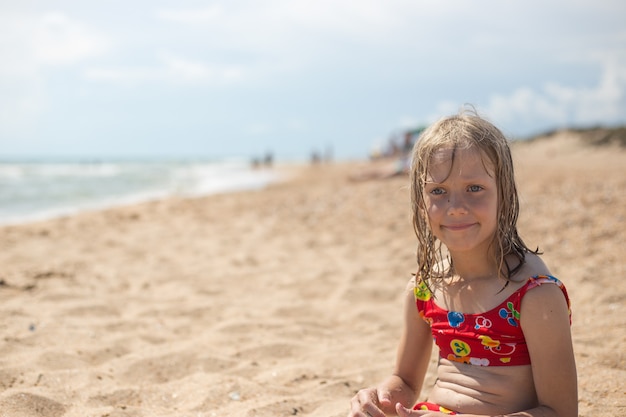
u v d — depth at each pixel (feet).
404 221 27.81
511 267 5.88
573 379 5.57
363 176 52.37
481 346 5.90
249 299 16.61
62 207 48.65
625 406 8.80
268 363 11.57
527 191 31.27
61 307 15.01
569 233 22.11
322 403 9.38
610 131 123.03
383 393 6.57
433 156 5.89
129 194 63.87
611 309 14.07
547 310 5.54
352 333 13.53
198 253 23.47
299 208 35.04
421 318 6.79
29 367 10.66
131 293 17.12
